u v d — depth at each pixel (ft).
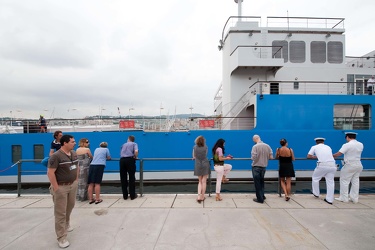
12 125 46.32
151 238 12.94
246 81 45.27
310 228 14.15
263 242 12.40
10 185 36.81
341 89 45.98
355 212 16.94
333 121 37.70
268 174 36.52
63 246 11.93
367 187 33.19
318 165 19.75
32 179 37.14
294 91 45.39
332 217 15.96
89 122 46.62
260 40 46.52
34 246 12.16
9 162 37.11
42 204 19.10
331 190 19.07
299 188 33.06
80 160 19.85
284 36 46.52
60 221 11.99
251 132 36.70
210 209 17.65
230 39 46.88
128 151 20.21
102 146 20.16
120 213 16.85
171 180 36.83
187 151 36.96
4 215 16.61
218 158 19.84
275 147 36.60
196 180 36.91
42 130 38.63
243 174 36.32
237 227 14.33
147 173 36.83
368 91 43.80
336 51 46.73
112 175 37.17
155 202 19.49
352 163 18.99
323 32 46.55
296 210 17.37
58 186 12.03
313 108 37.17
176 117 39.81
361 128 38.34
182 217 16.03
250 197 20.90
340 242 12.39
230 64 45.73
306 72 45.93
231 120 44.83
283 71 45.73
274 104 37.04
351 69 48.80
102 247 12.00
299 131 36.63
